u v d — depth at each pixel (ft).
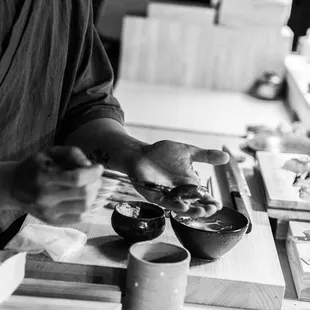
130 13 13.08
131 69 12.69
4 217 6.13
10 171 4.20
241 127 10.49
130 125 9.47
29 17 5.64
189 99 11.90
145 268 4.66
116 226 5.60
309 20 14.74
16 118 5.88
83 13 6.30
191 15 12.46
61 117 6.48
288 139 8.88
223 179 7.56
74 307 4.71
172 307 4.78
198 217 5.25
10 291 4.59
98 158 5.89
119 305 4.78
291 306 5.54
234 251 5.75
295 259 5.98
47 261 5.35
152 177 5.52
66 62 6.39
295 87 11.03
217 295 5.32
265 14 12.33
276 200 6.69
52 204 4.06
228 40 12.38
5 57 5.51
